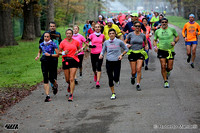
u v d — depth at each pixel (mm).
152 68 15422
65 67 10312
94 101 9906
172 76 13242
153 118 7801
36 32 42125
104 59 19766
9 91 12234
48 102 10156
